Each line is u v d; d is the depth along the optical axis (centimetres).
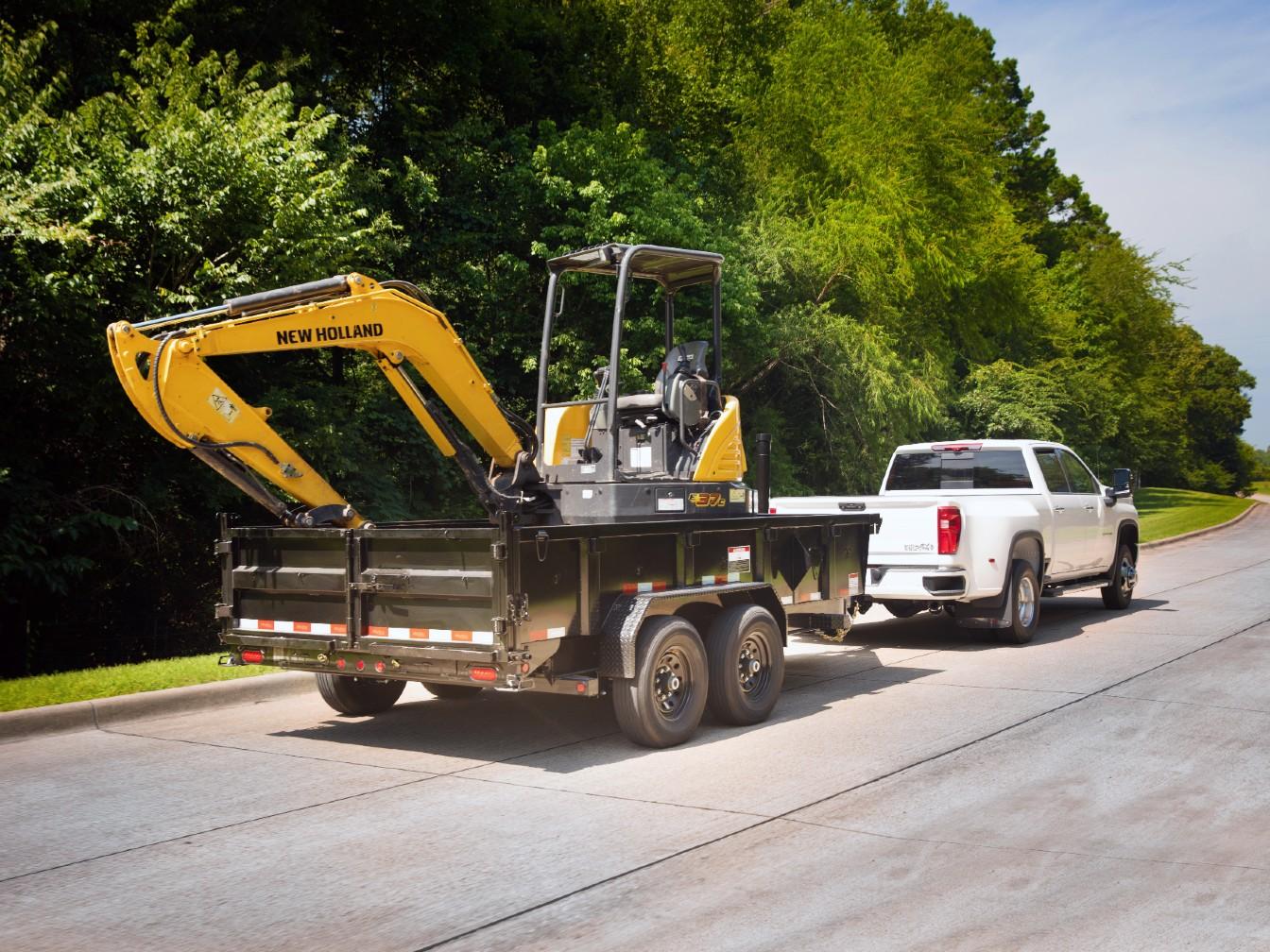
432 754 739
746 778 664
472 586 679
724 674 793
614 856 521
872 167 2930
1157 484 8125
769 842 538
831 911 448
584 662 760
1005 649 1178
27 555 1251
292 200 1289
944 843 534
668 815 588
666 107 2941
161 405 750
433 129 2250
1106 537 1433
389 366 820
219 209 1242
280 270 1320
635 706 730
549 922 440
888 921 437
